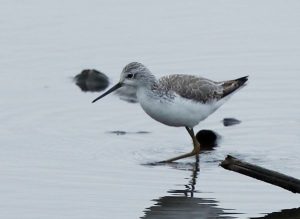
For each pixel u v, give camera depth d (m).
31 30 21.67
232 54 20.20
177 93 14.95
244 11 22.72
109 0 23.50
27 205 13.02
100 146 15.81
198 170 14.62
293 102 17.81
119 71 19.59
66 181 14.02
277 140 16.05
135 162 15.01
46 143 15.90
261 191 13.57
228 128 16.75
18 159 15.03
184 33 21.39
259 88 18.53
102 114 17.56
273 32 21.38
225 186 13.82
